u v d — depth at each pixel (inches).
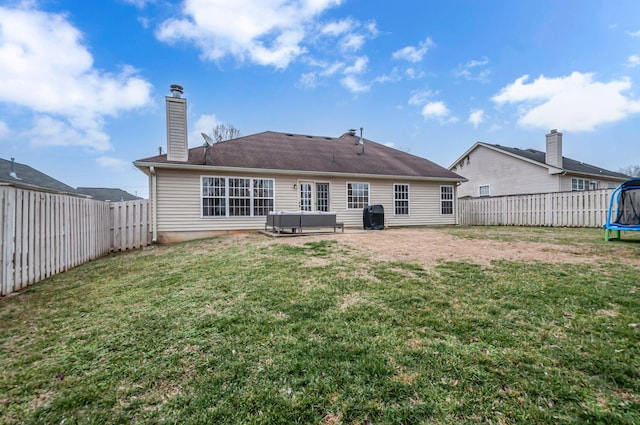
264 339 102.3
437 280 165.5
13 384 82.7
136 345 101.9
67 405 73.9
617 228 301.1
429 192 579.2
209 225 416.2
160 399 75.1
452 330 106.9
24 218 185.9
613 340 98.3
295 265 203.2
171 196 397.4
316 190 485.7
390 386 77.2
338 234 374.3
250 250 264.1
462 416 67.3
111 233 352.2
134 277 195.6
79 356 96.5
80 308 140.8
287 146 554.3
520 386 76.7
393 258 221.9
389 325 111.2
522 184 744.3
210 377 82.7
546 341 98.6
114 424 67.6
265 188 450.0
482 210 625.9
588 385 76.9
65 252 235.9
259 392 76.2
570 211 486.9
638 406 69.5
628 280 159.0
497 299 135.8
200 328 112.4
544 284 154.3
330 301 135.4
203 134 427.8
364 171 510.6
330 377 81.3
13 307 146.7
